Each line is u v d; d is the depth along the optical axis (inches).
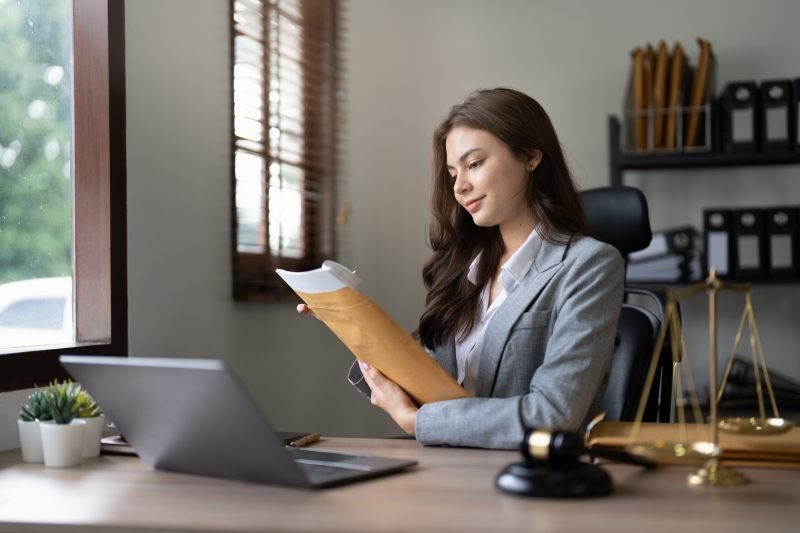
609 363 61.9
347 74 123.7
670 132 127.0
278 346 105.0
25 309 70.6
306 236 115.3
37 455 53.3
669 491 42.3
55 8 74.4
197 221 87.8
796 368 132.8
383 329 54.3
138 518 38.3
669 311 47.1
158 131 81.8
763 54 135.9
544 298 64.6
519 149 67.0
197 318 87.8
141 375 44.0
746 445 47.6
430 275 76.0
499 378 65.5
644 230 82.1
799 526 35.5
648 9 138.6
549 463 41.8
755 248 125.3
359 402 125.3
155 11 81.4
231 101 93.9
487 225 68.8
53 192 73.8
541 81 140.8
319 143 116.7
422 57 140.6
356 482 45.4
